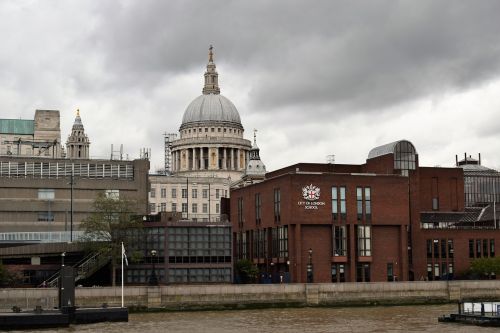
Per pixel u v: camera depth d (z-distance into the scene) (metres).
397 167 145.62
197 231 117.12
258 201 138.25
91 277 117.75
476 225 155.62
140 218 119.62
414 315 94.62
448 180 156.88
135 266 116.00
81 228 122.56
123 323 84.94
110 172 140.12
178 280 115.44
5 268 109.75
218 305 102.12
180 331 76.75
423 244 138.88
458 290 113.81
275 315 94.94
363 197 125.62
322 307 106.38
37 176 136.50
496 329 78.06
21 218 134.00
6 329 79.06
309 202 122.50
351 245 123.69
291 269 121.31
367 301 108.94
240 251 148.75
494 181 174.75
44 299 94.69
